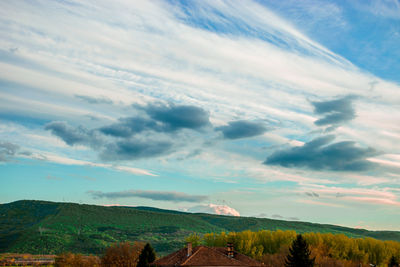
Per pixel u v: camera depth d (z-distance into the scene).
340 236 144.50
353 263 128.88
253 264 82.81
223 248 92.12
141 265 91.56
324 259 120.62
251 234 150.25
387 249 140.00
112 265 123.06
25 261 179.50
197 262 76.94
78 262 126.81
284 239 146.12
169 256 87.94
